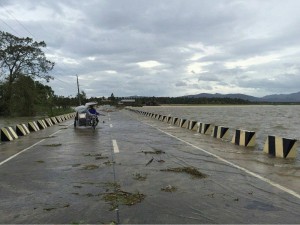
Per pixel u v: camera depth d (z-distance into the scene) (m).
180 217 5.38
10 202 6.23
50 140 16.88
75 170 9.12
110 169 9.20
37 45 57.28
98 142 15.66
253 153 12.44
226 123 38.09
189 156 11.52
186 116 59.59
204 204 6.05
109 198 6.41
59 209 5.80
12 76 55.56
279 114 73.69
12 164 10.17
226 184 7.55
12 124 34.50
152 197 6.48
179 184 7.53
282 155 11.48
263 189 7.12
